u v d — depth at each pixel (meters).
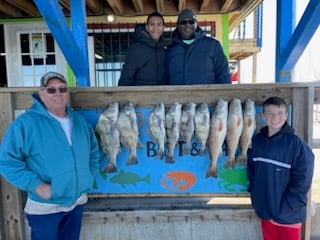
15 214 2.32
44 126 1.77
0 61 5.08
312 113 2.23
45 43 5.02
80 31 2.68
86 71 2.76
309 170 1.89
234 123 2.14
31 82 5.09
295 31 2.55
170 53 2.55
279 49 2.91
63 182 1.77
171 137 2.19
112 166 2.22
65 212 1.87
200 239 2.32
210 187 2.34
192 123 2.17
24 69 5.07
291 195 1.92
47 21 2.19
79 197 1.94
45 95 1.78
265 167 1.97
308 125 2.22
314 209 2.37
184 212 2.29
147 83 2.54
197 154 2.31
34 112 1.78
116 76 4.96
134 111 2.20
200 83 2.48
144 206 2.37
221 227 2.31
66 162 1.79
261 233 2.29
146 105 2.31
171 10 4.81
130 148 2.22
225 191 2.34
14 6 4.71
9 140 1.71
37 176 1.74
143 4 4.74
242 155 2.21
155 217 2.30
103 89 2.27
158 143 2.20
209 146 2.20
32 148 1.75
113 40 4.90
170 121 2.17
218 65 2.55
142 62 2.51
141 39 2.52
